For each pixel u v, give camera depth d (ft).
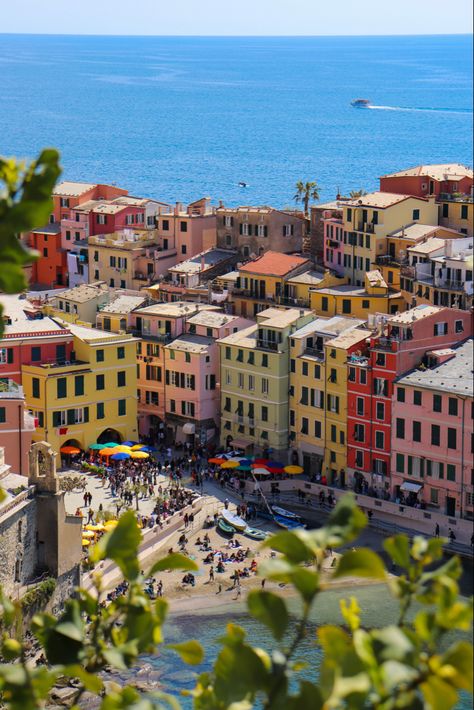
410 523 629.92
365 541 618.85
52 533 495.41
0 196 68.39
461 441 628.28
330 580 68.08
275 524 641.40
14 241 68.54
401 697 62.80
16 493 488.85
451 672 62.49
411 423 647.56
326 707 62.44
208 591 558.97
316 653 481.87
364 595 538.06
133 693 76.48
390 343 653.30
